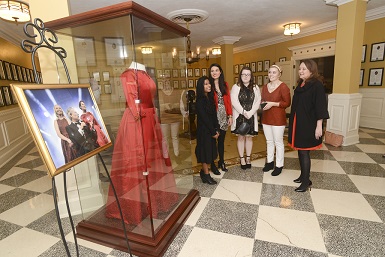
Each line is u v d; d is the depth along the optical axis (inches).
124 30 54.5
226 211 78.4
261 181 100.5
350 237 63.2
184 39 80.6
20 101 35.9
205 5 150.6
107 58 60.7
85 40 63.8
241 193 90.5
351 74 147.2
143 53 59.7
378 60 194.1
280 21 202.5
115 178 66.1
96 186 75.6
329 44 228.7
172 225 66.1
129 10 50.0
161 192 68.9
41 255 62.0
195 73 392.8
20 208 88.5
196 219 74.5
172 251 60.8
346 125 149.2
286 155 134.3
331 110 157.1
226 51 258.2
